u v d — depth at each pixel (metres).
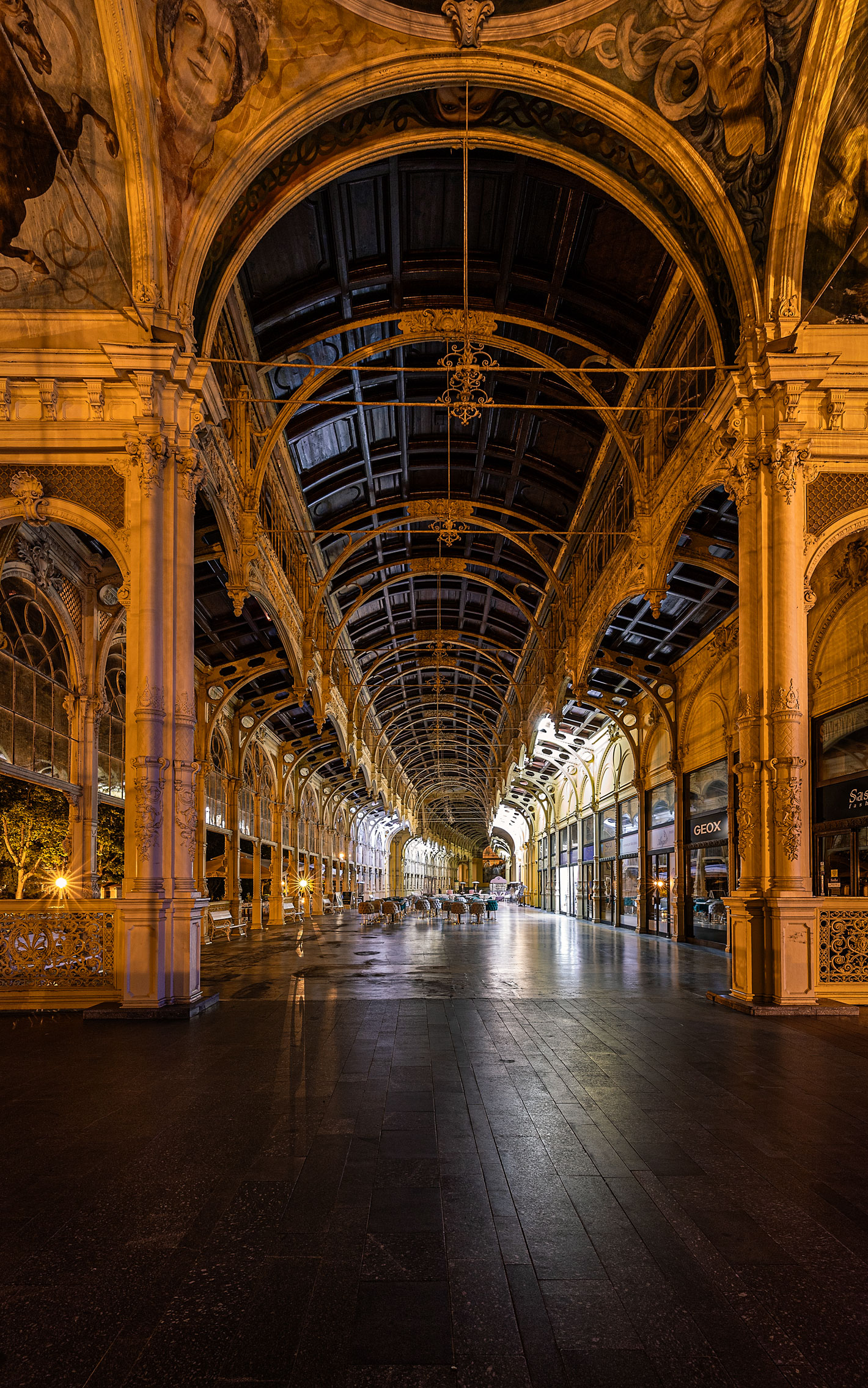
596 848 28.75
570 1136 4.46
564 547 18.67
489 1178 3.88
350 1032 7.32
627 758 24.66
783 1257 3.12
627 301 11.75
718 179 8.94
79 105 8.06
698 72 8.42
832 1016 8.24
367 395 14.89
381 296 12.59
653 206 9.63
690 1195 3.70
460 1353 2.47
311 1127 4.61
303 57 8.43
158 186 8.54
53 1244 3.21
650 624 17.22
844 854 12.22
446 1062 6.18
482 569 23.48
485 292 12.51
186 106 8.32
